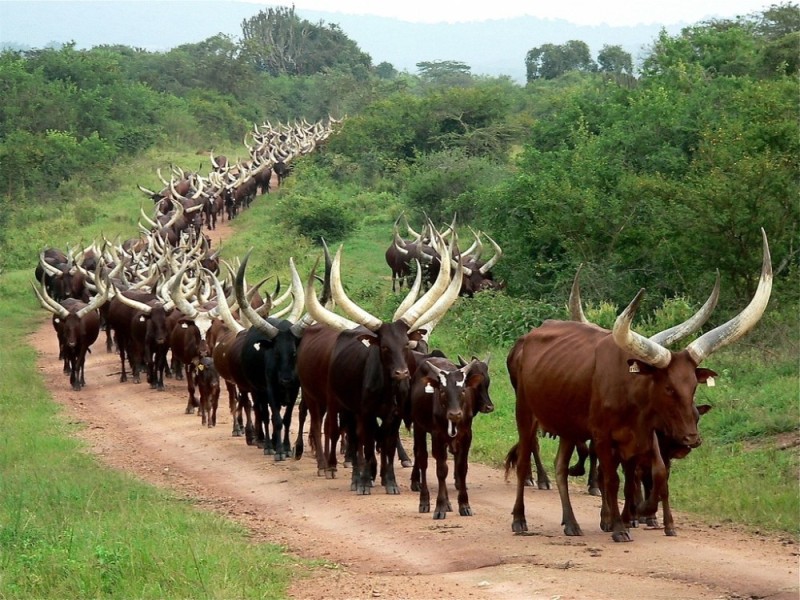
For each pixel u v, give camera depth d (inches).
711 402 1203.2
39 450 1254.3
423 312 1039.0
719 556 743.7
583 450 996.6
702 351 778.8
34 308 2679.6
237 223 3624.5
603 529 839.7
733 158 1529.3
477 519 901.8
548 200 1770.4
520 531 839.1
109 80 5172.2
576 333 848.3
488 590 677.3
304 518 941.8
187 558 716.0
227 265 1668.3
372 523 898.1
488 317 1696.6
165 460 1256.8
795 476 968.3
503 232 1982.0
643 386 778.8
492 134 3656.5
